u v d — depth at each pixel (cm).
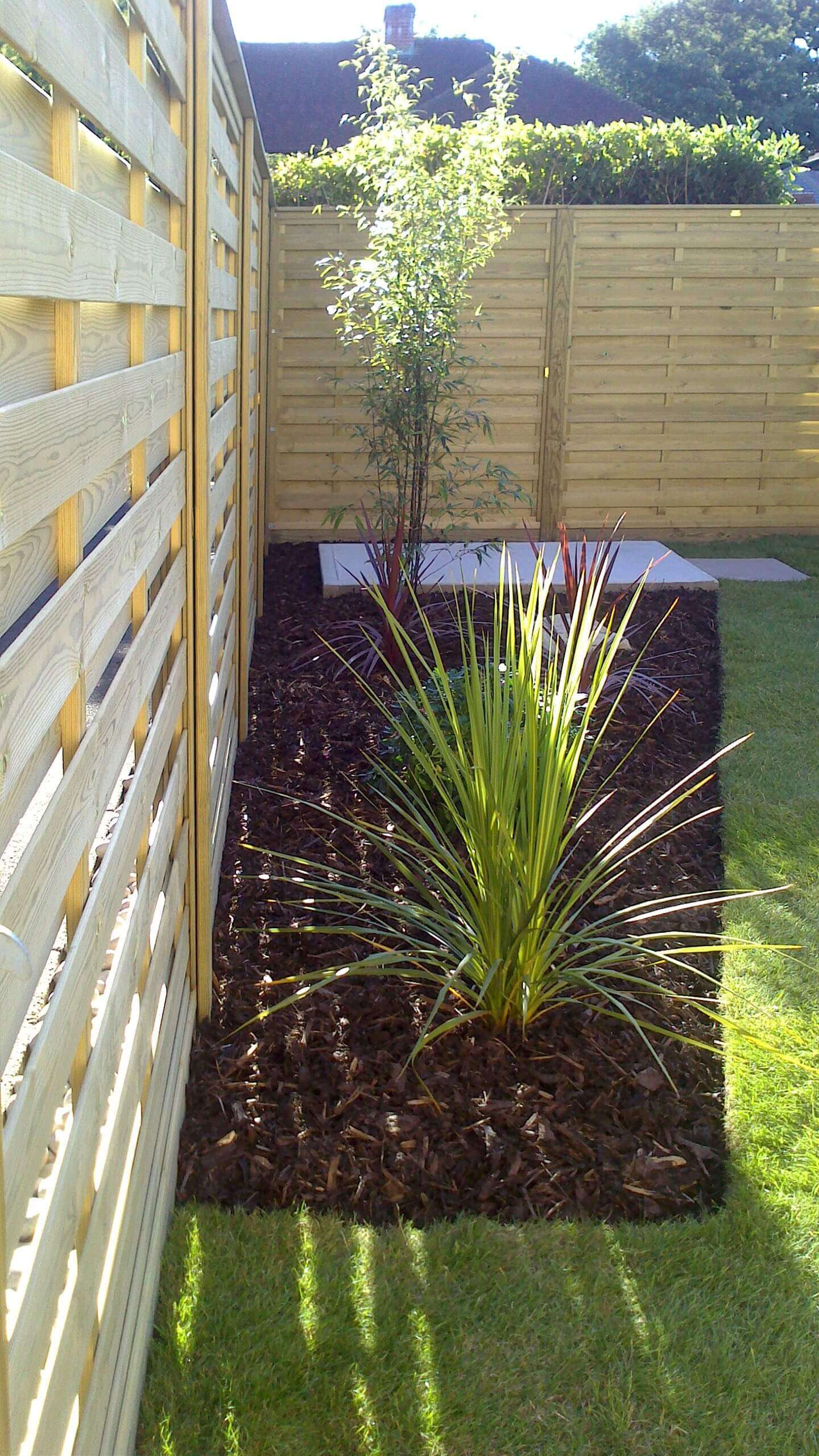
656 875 350
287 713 471
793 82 2880
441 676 274
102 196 136
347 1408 180
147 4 157
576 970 268
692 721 465
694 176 804
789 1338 196
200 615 245
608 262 760
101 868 143
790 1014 282
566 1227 219
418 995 285
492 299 761
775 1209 223
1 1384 82
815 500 816
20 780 95
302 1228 216
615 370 779
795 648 541
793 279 772
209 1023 273
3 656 88
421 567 627
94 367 130
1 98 89
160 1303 197
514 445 784
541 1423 180
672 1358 192
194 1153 232
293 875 342
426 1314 198
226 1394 181
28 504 92
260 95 1546
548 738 257
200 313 229
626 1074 260
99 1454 142
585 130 795
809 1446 177
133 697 163
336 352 752
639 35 2938
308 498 775
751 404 792
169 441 221
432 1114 246
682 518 809
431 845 359
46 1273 109
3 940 75
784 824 378
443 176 586
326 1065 259
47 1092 107
